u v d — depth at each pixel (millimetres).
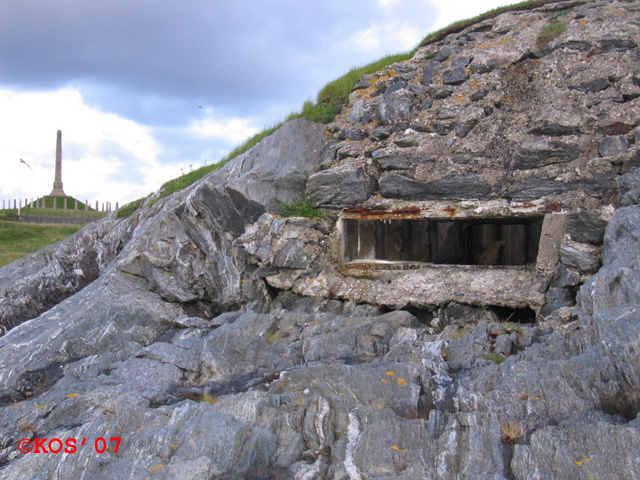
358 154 9375
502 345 5730
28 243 20562
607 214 6699
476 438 3676
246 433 4223
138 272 10711
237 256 9484
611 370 4059
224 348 6574
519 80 8711
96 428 4566
